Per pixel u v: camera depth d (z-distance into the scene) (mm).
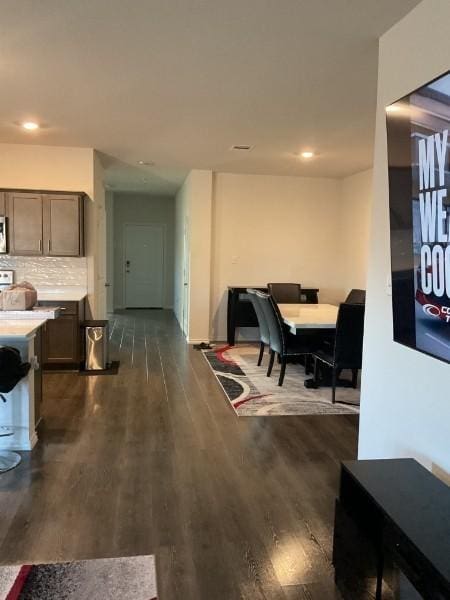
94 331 5266
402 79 2332
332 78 3191
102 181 6453
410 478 1900
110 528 2354
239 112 3963
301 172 6766
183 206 8078
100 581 1978
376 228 2547
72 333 5156
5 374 2760
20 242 5227
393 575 1758
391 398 2400
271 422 3889
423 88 1979
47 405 4156
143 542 2248
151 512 2508
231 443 3443
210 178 6805
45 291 5582
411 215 2100
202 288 6984
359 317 4219
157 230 10727
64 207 5281
